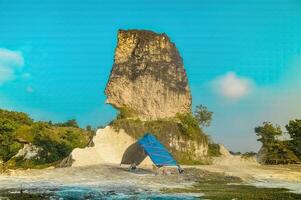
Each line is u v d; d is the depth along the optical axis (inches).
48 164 2551.7
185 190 1140.5
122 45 2672.2
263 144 2578.7
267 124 2586.1
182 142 2442.2
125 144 2293.3
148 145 1673.2
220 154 2682.1
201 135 2554.1
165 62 2635.3
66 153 2881.4
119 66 2637.8
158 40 2662.4
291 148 2460.6
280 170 1769.2
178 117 2576.3
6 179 1365.7
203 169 1704.0
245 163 2496.3
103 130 2321.6
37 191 1072.8
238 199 976.9
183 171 1651.1
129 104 2576.3
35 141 2874.0
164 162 1611.7
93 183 1288.1
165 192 1096.2
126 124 2381.9
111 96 2608.3
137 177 1486.2
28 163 2699.3
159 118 2546.8
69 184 1256.2
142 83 2578.7
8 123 2691.9
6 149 2600.9
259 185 1333.7
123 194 1045.2
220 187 1240.2
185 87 2662.4
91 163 2064.5
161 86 2586.1
